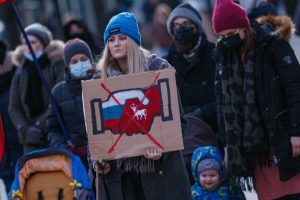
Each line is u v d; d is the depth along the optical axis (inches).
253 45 419.5
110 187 386.3
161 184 382.9
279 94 415.5
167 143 378.6
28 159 410.6
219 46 425.1
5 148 552.4
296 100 411.2
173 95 379.9
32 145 528.1
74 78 468.1
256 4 510.6
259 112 417.4
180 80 481.4
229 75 423.5
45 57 536.7
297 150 412.8
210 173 448.8
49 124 475.2
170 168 383.6
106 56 386.9
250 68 418.3
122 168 385.4
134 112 380.8
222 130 432.1
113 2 1320.1
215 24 422.9
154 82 380.5
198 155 451.5
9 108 540.1
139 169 382.9
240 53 423.2
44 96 532.4
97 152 382.0
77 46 468.1
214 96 477.4
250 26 420.8
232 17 417.4
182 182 385.7
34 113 534.0
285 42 418.9
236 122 421.4
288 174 414.0
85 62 468.4
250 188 429.4
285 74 413.7
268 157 421.7
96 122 382.0
